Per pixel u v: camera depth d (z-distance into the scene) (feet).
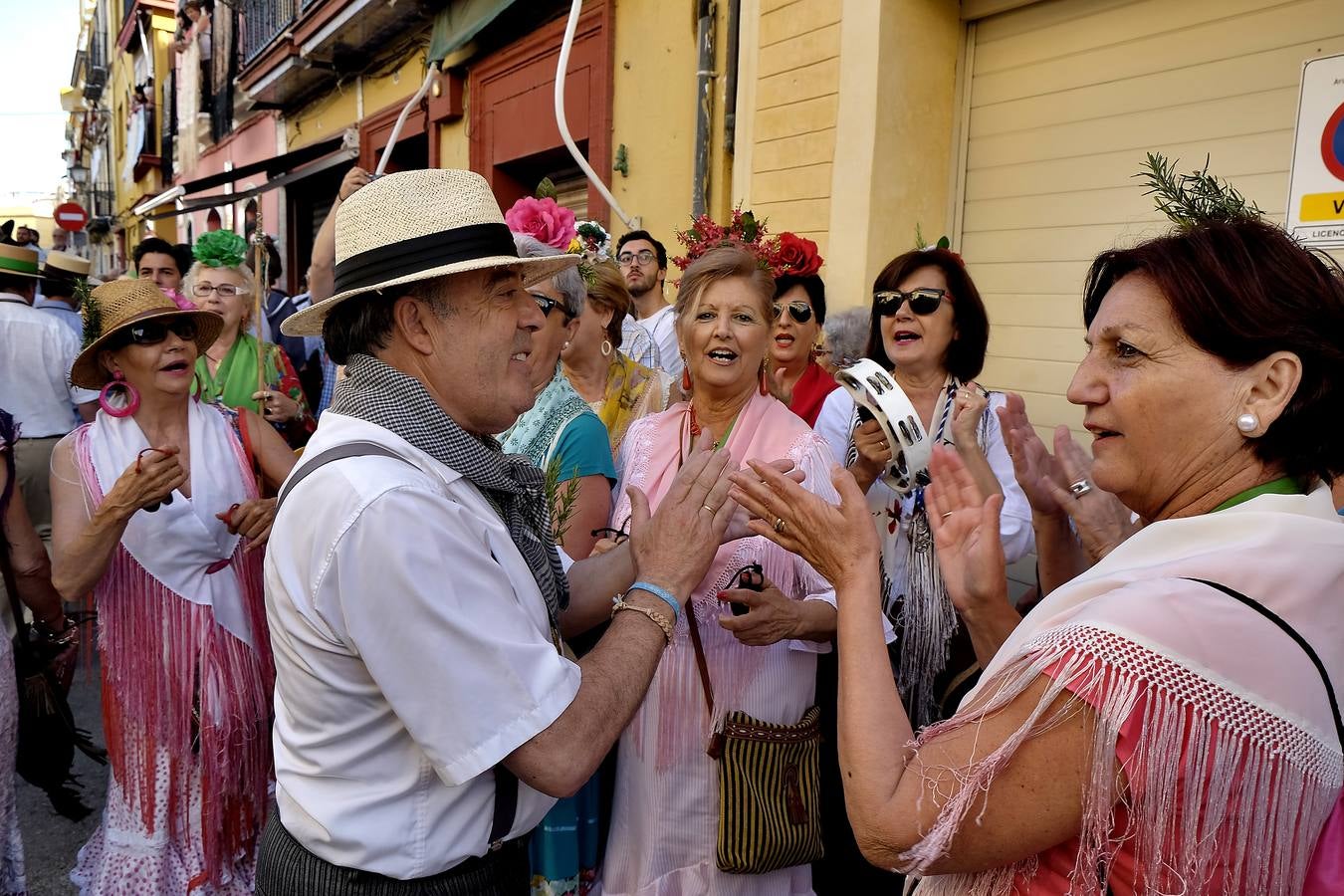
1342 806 3.00
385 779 4.09
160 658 7.26
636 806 6.22
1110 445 3.42
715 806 6.15
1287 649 2.81
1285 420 3.09
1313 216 7.68
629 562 5.52
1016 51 13.37
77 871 8.14
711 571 6.15
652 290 16.14
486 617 3.91
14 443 7.51
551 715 3.88
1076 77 12.54
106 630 7.29
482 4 24.82
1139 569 3.14
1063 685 2.89
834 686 7.86
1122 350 3.33
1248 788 2.75
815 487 6.39
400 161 34.88
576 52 22.30
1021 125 13.37
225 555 7.63
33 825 10.33
